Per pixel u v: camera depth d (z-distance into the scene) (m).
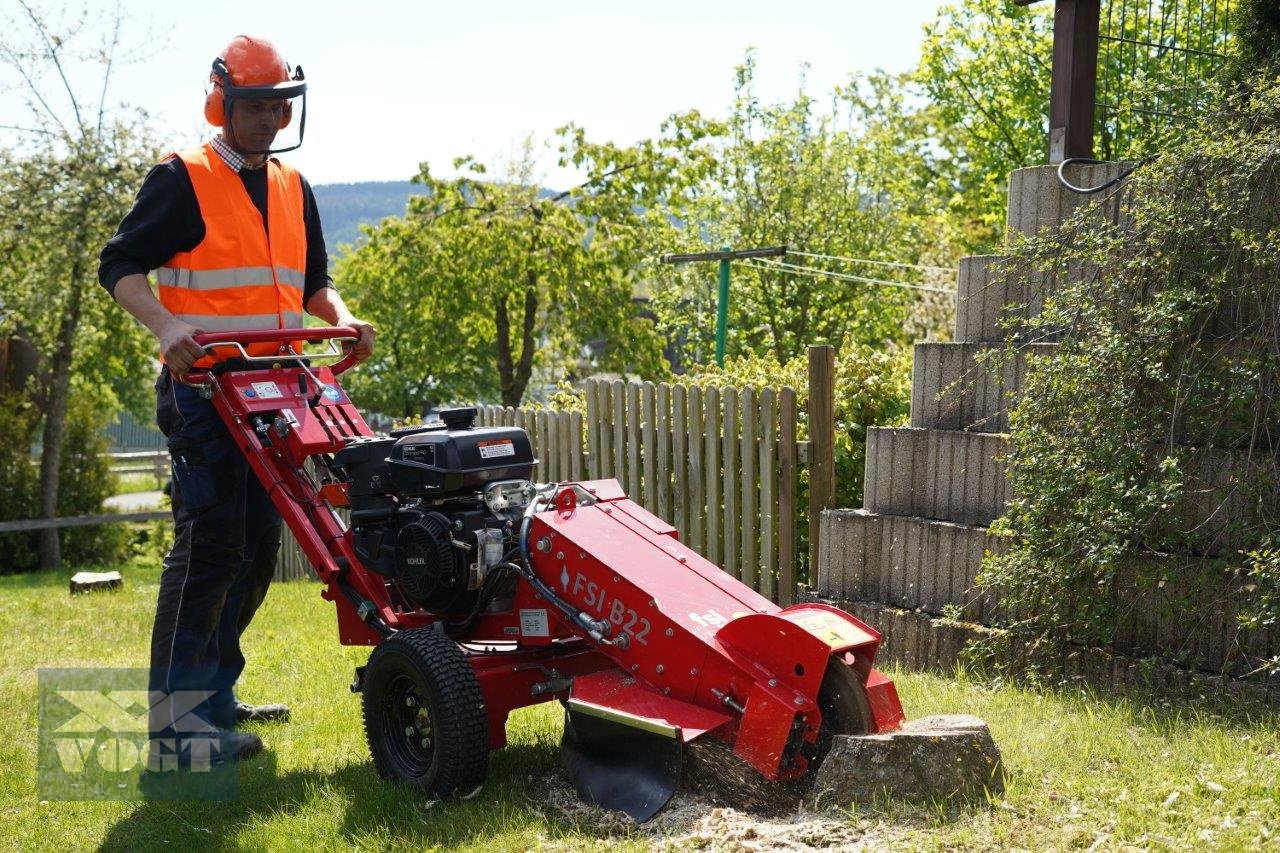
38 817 4.83
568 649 5.05
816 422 7.37
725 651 4.23
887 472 6.99
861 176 34.28
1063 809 3.97
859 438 7.99
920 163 37.31
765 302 32.56
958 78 33.34
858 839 3.81
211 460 5.41
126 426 77.50
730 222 33.53
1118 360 5.67
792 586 7.52
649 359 24.89
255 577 6.02
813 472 7.40
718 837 3.91
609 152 25.16
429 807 4.49
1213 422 5.59
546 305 25.05
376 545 5.10
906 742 4.05
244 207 5.46
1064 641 5.94
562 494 4.93
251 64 5.23
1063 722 5.02
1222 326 5.64
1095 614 5.76
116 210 19.73
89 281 20.08
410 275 25.06
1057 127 6.82
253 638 8.66
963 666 6.27
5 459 20.64
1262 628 5.26
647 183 25.02
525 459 5.06
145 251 5.20
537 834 4.16
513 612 4.89
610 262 24.27
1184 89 6.74
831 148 34.00
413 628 4.98
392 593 5.32
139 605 11.06
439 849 4.11
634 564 4.61
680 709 4.26
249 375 5.41
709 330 33.91
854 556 7.03
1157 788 4.08
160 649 5.39
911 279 32.22
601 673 4.57
